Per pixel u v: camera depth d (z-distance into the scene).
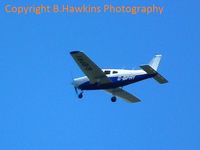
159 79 136.75
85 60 132.00
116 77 138.25
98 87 140.12
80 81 141.38
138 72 138.00
